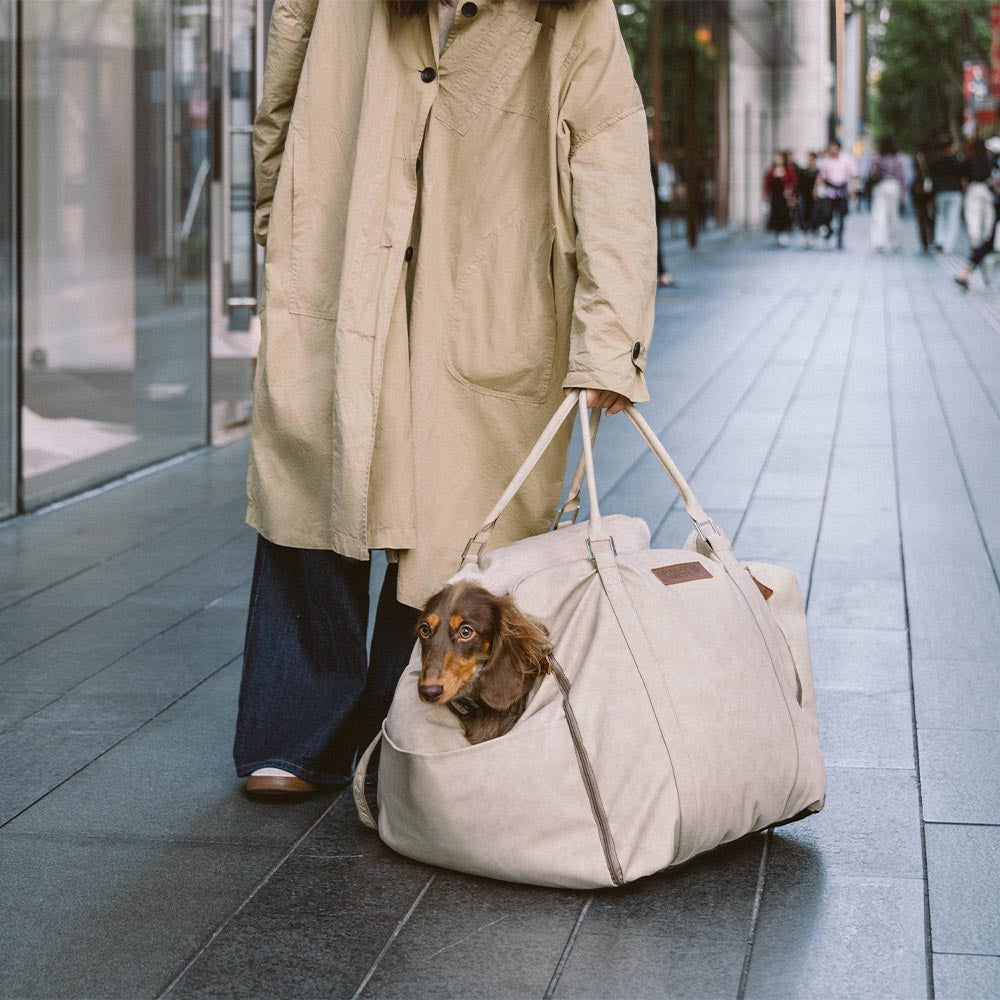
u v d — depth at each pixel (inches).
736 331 602.2
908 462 327.6
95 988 108.1
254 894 124.1
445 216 137.9
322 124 139.5
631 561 126.7
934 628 203.6
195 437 374.9
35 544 266.2
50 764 156.7
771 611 137.9
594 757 120.5
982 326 604.7
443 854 124.9
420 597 139.3
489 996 106.2
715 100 1467.8
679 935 115.4
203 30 368.8
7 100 283.9
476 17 134.0
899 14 2447.1
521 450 140.9
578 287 134.5
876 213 1122.7
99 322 323.0
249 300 390.0
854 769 151.6
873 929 116.2
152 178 346.9
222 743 163.3
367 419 133.9
